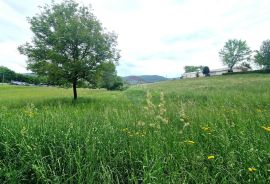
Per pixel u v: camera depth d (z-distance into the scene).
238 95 17.47
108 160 3.35
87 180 2.76
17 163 3.22
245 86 33.25
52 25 21.39
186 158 3.17
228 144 3.50
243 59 105.25
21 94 36.41
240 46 103.81
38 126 4.36
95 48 21.03
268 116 5.66
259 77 59.53
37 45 20.88
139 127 4.69
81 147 3.41
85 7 22.11
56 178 2.77
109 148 3.57
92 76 21.59
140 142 3.89
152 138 3.89
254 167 2.86
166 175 2.85
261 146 3.44
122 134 4.34
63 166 3.06
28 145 3.35
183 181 2.61
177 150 3.49
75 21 20.36
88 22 21.03
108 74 23.03
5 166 3.00
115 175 3.01
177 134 4.26
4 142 3.62
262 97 14.34
